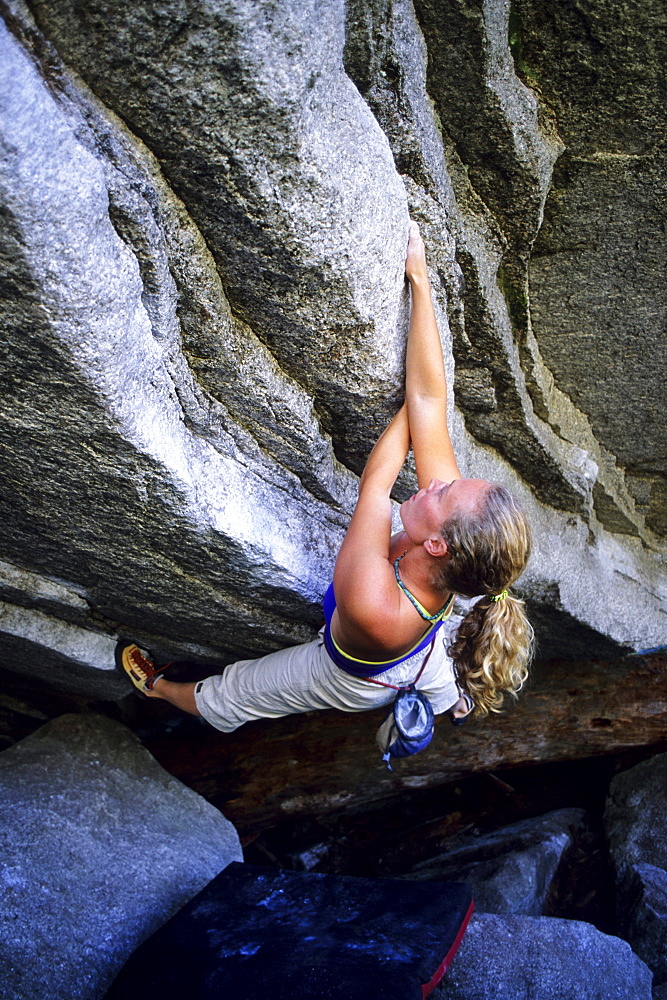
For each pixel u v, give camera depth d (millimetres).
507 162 2240
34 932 2381
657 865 3346
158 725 3742
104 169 1620
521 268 2518
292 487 2547
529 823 3748
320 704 2678
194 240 1841
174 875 2793
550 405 2912
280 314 2020
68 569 2561
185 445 2111
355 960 2137
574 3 2002
